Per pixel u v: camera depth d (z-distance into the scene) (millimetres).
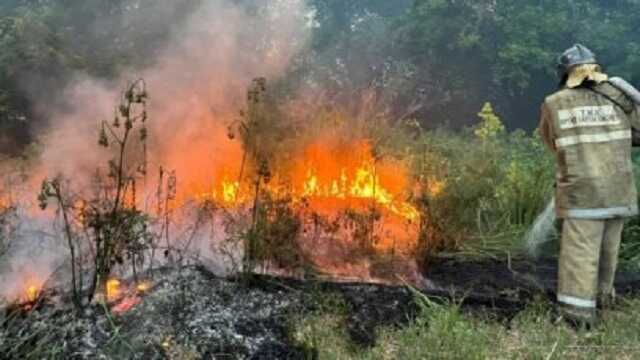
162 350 3506
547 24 15219
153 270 4242
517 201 5633
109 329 3619
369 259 4695
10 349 3363
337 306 3969
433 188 5480
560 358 3549
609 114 4031
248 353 3541
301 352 3582
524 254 5078
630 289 4523
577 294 3967
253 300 4016
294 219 4555
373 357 3555
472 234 5266
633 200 4051
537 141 8438
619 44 15062
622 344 3717
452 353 3479
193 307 3869
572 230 4020
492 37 15562
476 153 6867
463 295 4297
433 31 15773
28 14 9867
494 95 16047
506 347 3688
